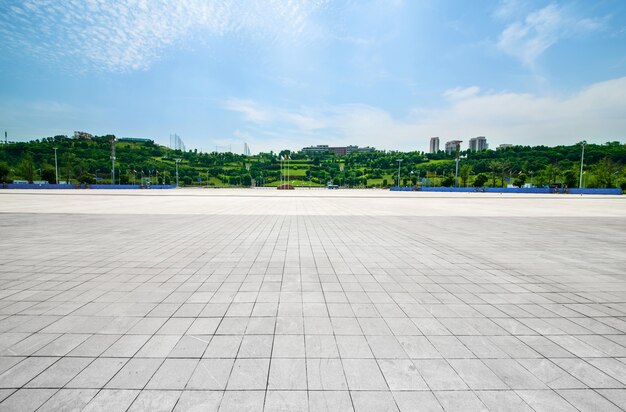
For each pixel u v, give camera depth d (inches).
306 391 97.4
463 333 137.4
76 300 170.6
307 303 169.3
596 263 263.6
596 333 139.1
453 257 281.1
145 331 135.3
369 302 171.9
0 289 187.8
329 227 462.3
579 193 2145.7
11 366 108.5
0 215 583.2
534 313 160.2
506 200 1261.1
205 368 108.7
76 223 482.6
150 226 456.4
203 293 182.9
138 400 92.4
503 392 98.3
